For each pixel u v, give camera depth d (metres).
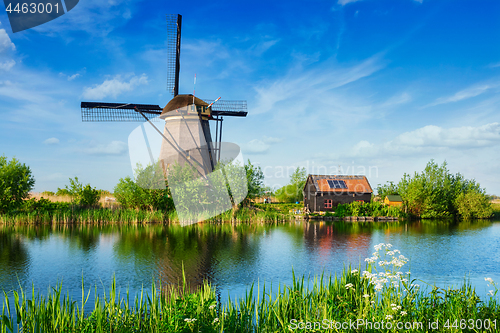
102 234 23.70
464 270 14.15
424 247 19.88
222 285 11.62
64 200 38.59
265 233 25.34
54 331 5.89
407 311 6.26
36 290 11.05
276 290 10.87
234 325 6.38
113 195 36.78
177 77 37.38
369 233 26.27
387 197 48.06
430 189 46.94
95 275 12.95
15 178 31.30
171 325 5.65
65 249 18.03
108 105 33.34
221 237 22.88
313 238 22.95
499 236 25.19
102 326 5.92
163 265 14.60
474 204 44.62
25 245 19.19
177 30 36.91
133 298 10.15
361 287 8.00
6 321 6.16
